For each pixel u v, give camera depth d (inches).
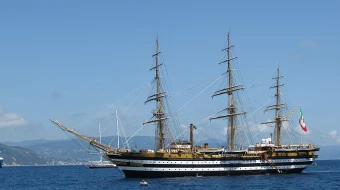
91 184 4849.9
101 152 5369.1
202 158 5002.5
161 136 5413.4
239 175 5251.0
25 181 6318.9
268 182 4542.3
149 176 4845.0
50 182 5871.1
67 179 6638.8
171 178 4845.0
